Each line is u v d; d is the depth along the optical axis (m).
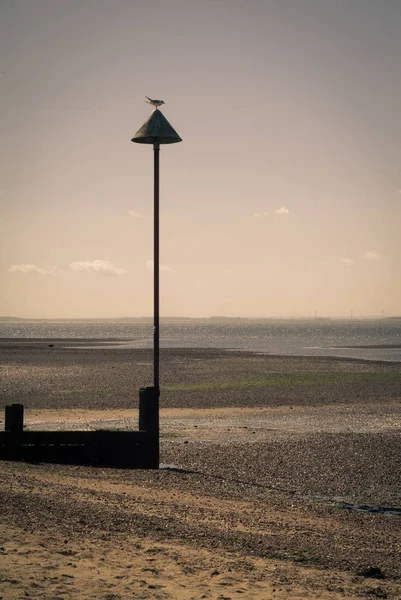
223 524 12.37
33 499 12.55
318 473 19.36
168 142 20.22
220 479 18.09
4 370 61.88
